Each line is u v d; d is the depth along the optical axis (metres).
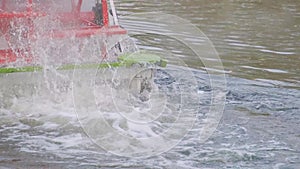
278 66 45.22
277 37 55.94
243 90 37.88
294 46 52.31
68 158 27.52
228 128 31.25
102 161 27.22
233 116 33.03
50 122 31.73
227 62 45.97
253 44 52.72
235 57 47.81
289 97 36.75
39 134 30.30
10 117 32.41
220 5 74.38
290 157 27.72
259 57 48.00
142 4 73.62
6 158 27.41
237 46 51.88
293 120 32.59
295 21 64.19
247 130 30.97
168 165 26.81
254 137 30.05
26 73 33.59
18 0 40.19
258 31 58.59
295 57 48.34
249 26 61.09
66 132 30.55
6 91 33.50
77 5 40.72
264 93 37.44
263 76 42.06
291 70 44.09
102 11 40.00
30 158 27.47
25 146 28.81
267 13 69.12
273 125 31.78
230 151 28.27
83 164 26.84
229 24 61.84
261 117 32.97
